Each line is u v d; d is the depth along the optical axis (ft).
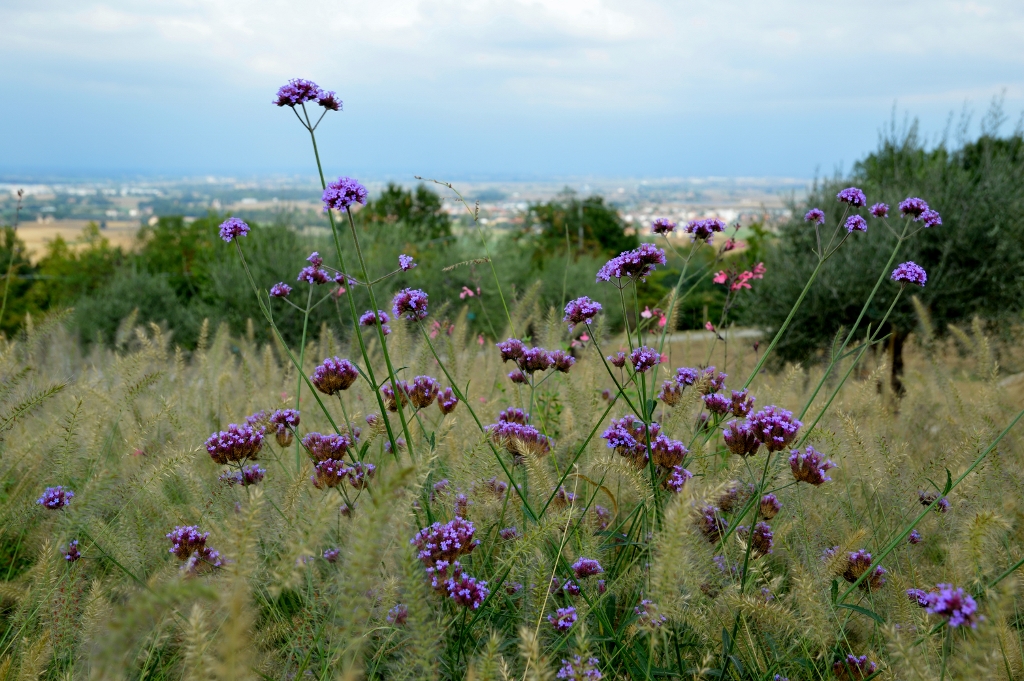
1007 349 21.08
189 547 6.57
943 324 29.35
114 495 8.46
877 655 6.40
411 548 4.85
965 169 35.86
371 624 5.60
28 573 7.30
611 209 77.30
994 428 9.88
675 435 8.69
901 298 29.50
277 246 38.09
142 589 6.47
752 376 8.07
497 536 7.56
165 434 10.49
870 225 31.48
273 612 6.66
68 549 7.00
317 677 5.76
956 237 29.32
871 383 9.96
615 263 7.69
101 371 13.17
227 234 8.48
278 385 13.91
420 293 7.79
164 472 7.33
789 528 7.20
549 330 13.50
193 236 60.39
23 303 47.50
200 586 3.38
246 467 8.16
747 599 5.80
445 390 8.95
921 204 8.67
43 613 6.45
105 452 9.50
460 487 7.27
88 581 7.33
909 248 29.96
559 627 6.23
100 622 5.99
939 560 8.24
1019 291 29.01
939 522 8.09
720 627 6.40
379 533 4.26
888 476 8.59
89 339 36.65
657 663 6.66
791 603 6.95
